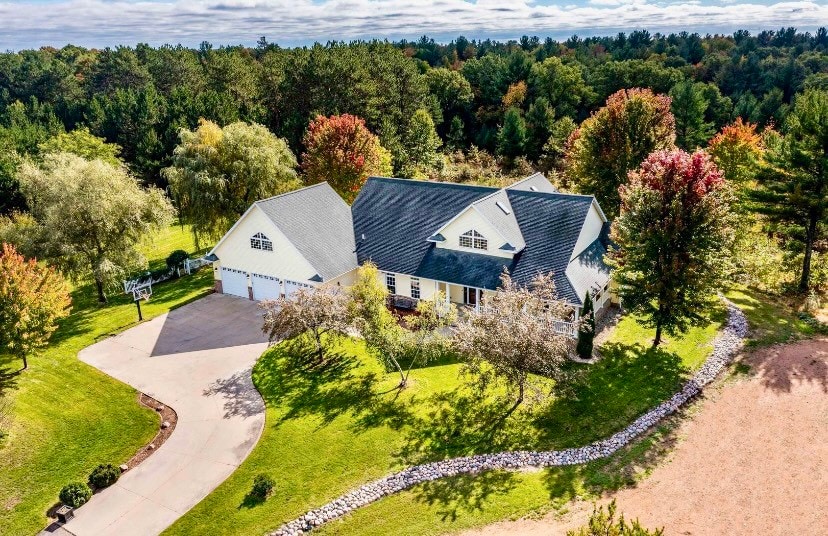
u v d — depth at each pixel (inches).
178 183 1817.2
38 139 2780.5
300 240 1439.5
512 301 961.5
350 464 879.7
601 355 1186.0
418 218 1507.1
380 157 2329.0
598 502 778.8
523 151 3240.7
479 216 1333.7
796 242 1530.5
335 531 752.3
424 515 768.9
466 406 1015.0
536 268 1291.8
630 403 1013.2
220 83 3341.5
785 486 796.0
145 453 940.0
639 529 508.1
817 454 860.6
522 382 950.4
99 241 1519.4
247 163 1841.8
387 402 1038.4
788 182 1460.4
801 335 1251.2
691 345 1218.6
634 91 2038.6
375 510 784.3
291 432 968.9
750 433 920.3
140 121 2930.6
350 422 986.1
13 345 1141.7
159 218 1616.6
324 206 1589.6
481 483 824.9
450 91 3978.8
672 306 1133.7
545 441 916.0
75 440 982.4
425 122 3021.7
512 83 4094.5
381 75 3181.6
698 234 1090.1
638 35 6318.9
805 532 712.4
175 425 1010.7
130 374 1190.3
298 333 1131.3
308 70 2849.4
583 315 1163.3
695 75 4554.6
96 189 1473.9
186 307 1533.0
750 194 1515.7
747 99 3779.5
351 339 1300.4
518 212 1433.3
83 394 1120.8
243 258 1537.9
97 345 1327.5
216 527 772.6
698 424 952.9
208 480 866.8
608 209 2007.9
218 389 1122.7
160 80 4266.7
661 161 1147.3
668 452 882.8
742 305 1419.8
